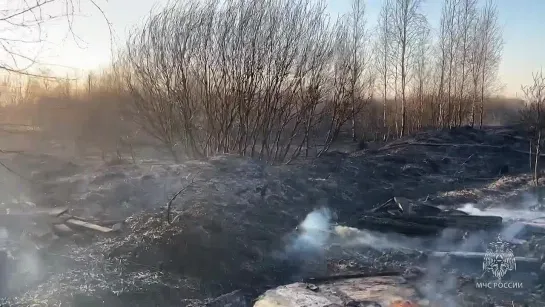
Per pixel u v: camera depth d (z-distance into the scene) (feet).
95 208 35.96
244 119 52.85
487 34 103.09
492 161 69.77
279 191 41.63
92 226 31.45
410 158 70.79
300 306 23.63
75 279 23.88
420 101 105.50
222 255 27.73
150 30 53.47
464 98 105.91
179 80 52.47
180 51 52.24
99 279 24.02
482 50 102.73
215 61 52.47
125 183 39.24
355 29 84.94
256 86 53.06
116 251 27.55
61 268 25.38
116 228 31.01
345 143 89.66
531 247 31.24
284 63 53.57
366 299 24.70
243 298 24.63
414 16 99.71
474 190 54.24
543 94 78.33
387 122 104.27
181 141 53.98
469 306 23.84
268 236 31.63
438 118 104.06
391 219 38.55
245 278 26.91
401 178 59.88
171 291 23.91
